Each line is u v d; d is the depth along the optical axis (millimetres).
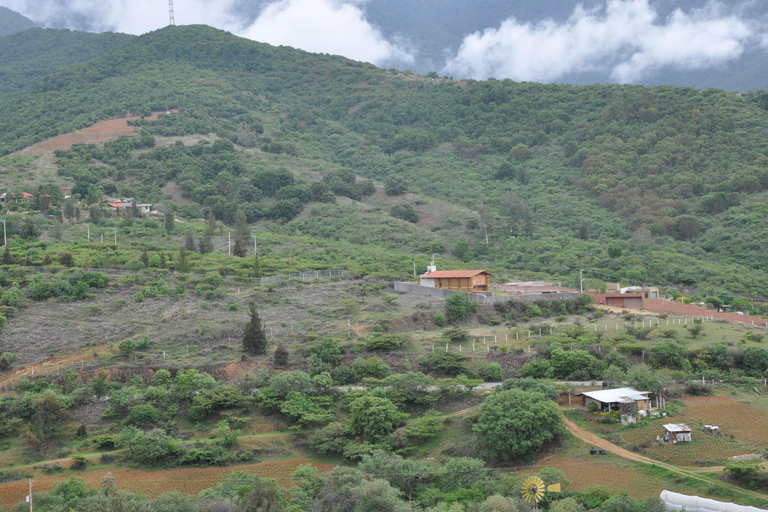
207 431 90688
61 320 113812
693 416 90188
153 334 110875
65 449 84875
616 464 80000
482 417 85875
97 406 92500
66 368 98312
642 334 118938
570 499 69438
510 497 70125
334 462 85750
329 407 94688
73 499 69750
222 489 74438
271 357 104562
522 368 105688
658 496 72125
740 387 101500
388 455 82938
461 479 77188
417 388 97250
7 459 81750
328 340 104750
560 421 85625
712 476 74812
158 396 93125
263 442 89000
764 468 73938
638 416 90312
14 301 115875
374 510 69000
